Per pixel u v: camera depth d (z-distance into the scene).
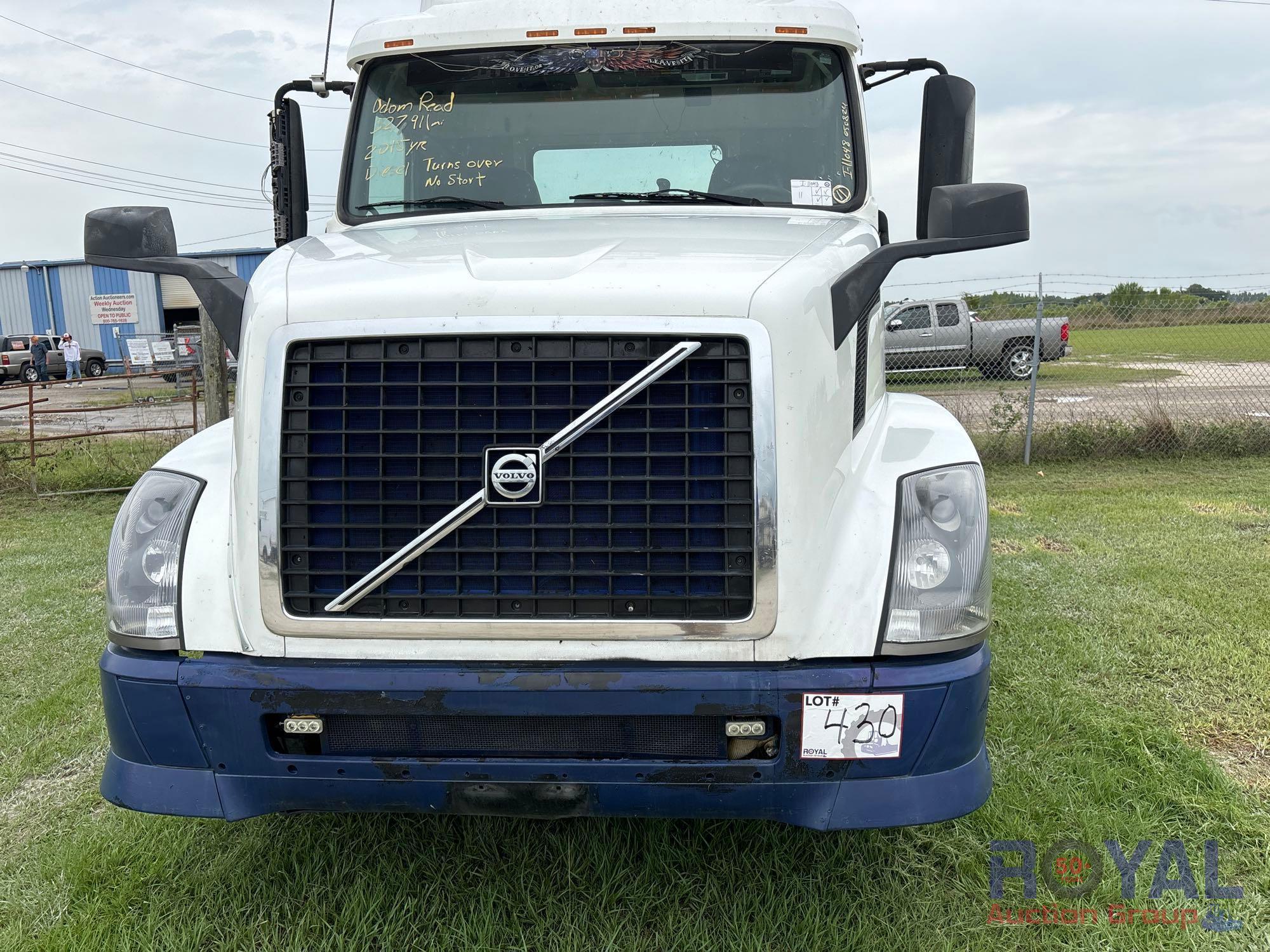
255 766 2.30
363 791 2.31
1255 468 9.68
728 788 2.24
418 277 2.29
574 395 2.17
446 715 2.22
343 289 2.25
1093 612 4.94
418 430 2.19
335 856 2.86
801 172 3.28
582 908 2.62
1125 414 11.04
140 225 2.79
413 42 3.35
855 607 2.23
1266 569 5.68
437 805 2.32
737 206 3.24
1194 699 3.87
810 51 3.35
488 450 2.17
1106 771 3.26
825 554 2.26
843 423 2.37
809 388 2.24
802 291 2.27
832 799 2.24
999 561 6.01
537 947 2.48
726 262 2.35
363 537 2.23
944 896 2.66
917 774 2.24
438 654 2.23
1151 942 2.46
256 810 2.35
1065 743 3.50
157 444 10.94
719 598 2.19
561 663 2.21
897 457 2.50
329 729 2.29
